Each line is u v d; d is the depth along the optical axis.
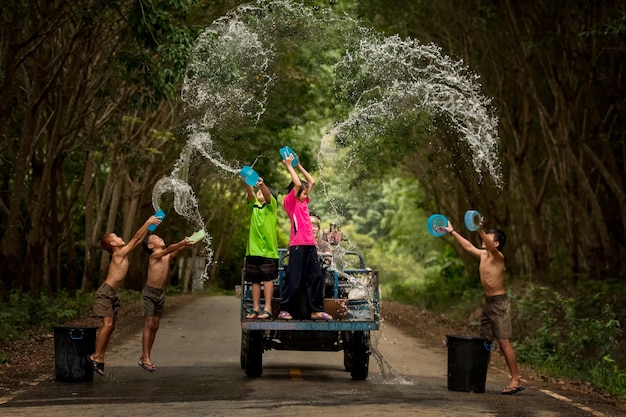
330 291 14.59
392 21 32.47
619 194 30.31
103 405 11.23
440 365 17.72
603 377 16.83
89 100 28.84
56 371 13.58
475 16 29.25
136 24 18.89
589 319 23.11
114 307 13.72
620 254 37.00
